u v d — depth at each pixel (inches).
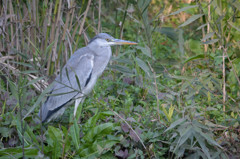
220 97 301.3
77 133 227.0
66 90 273.9
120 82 328.2
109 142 224.5
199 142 213.8
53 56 303.9
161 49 427.5
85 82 281.3
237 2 253.8
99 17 346.9
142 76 322.3
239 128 234.7
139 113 280.4
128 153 233.3
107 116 270.7
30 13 302.7
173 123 218.5
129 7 338.0
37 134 257.3
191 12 369.7
